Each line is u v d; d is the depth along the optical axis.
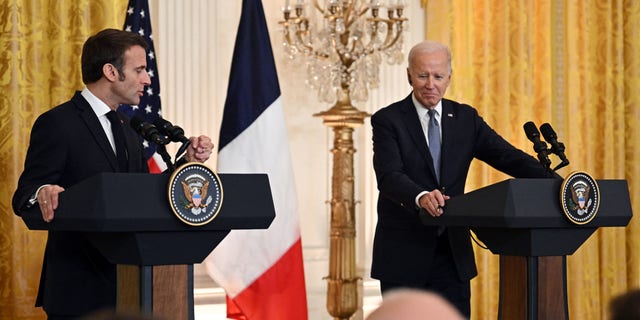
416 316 1.38
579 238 4.00
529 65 7.67
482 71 7.48
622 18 8.07
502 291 4.07
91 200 3.20
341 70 6.37
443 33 7.38
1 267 6.08
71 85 6.23
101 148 3.96
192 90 6.86
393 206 4.69
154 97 6.05
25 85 6.14
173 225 3.27
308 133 7.23
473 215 3.89
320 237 7.27
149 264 3.32
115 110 4.11
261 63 6.30
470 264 4.66
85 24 6.23
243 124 6.23
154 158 5.95
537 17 7.77
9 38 6.07
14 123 6.08
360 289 7.20
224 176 3.41
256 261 6.18
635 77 8.06
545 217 3.81
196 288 6.84
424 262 4.61
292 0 7.04
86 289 3.84
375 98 7.31
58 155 3.85
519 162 4.70
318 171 7.27
